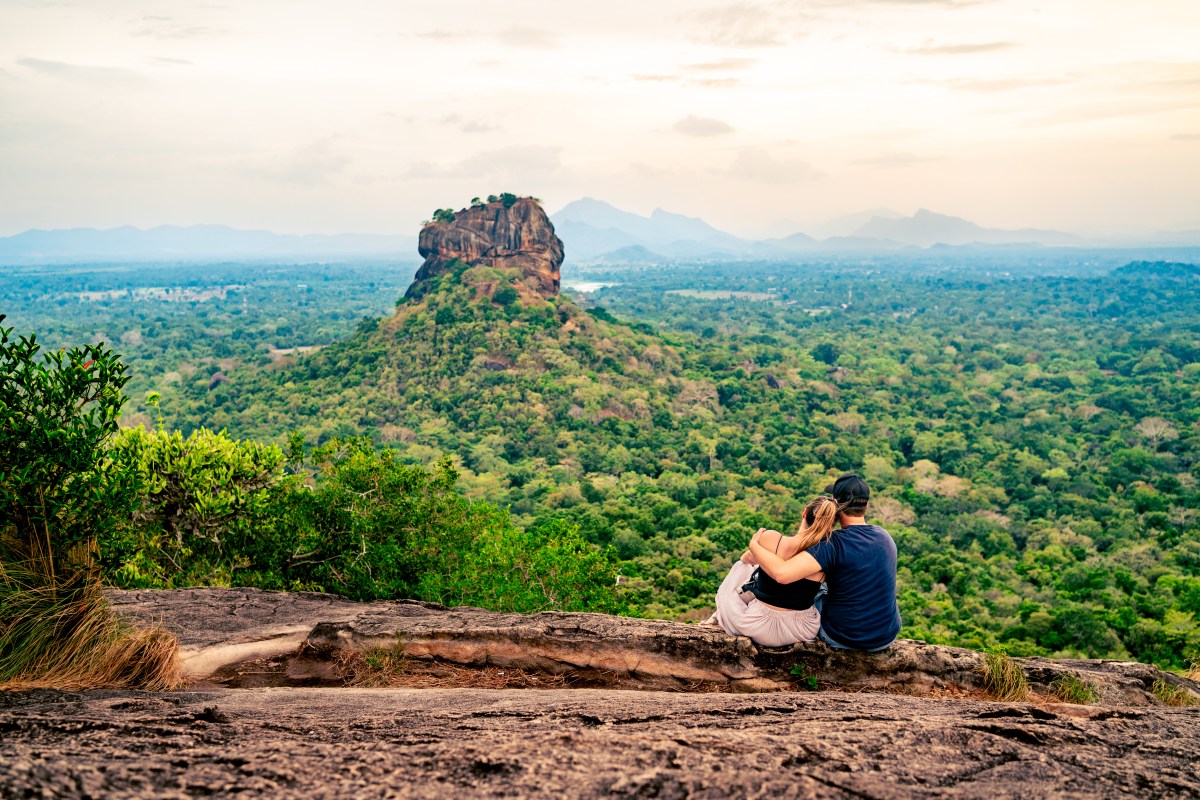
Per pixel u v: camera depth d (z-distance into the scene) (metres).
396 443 81.38
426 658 4.71
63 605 3.82
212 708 2.92
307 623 5.18
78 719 2.52
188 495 10.68
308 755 2.24
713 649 4.38
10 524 3.88
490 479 66.38
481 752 2.26
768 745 2.40
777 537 4.26
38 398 3.95
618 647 4.46
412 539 13.65
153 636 3.88
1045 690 4.29
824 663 4.28
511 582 13.32
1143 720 3.02
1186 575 40.53
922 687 4.21
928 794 2.14
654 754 2.28
